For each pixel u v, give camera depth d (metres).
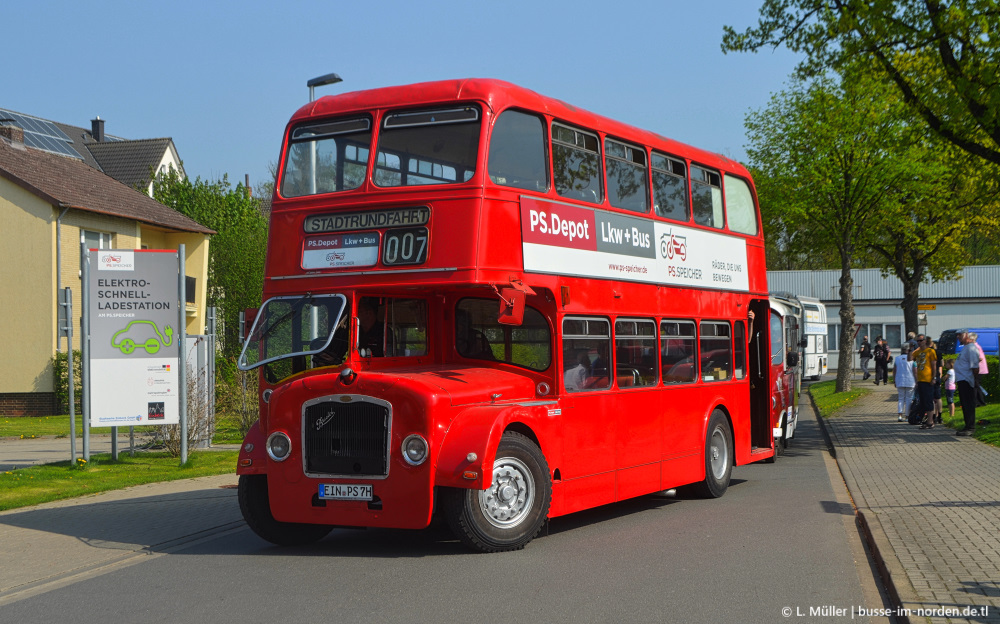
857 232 35.91
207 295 44.78
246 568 9.03
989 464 15.85
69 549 10.13
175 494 14.27
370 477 9.18
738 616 6.92
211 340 20.44
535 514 9.66
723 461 14.16
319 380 9.41
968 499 12.04
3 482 14.92
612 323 11.58
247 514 10.02
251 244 44.94
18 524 11.70
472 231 9.59
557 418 10.36
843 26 18.58
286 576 8.59
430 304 10.86
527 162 10.33
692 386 13.41
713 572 8.45
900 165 32.44
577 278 10.89
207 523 11.73
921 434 21.73
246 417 22.66
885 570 8.06
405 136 10.05
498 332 10.70
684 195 13.62
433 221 9.72
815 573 8.40
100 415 16.67
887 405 31.47
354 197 10.09
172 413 16.84
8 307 34.47
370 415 9.23
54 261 34.22
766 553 9.33
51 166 38.03
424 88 10.14
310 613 7.17
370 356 10.02
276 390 9.63
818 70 20.16
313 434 9.44
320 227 10.25
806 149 33.91
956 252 39.94
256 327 10.23
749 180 15.81
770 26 19.88
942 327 64.25
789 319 21.12
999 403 27.55
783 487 14.68
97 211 35.56
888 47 18.73
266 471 9.69
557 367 10.45
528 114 10.41
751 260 15.62
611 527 11.16
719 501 13.38
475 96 9.88
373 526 9.21
